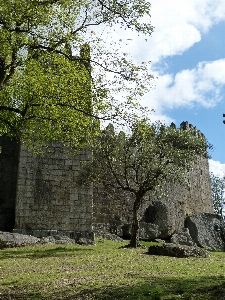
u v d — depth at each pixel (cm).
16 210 2219
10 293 943
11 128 1584
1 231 2094
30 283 1041
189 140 2277
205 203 4038
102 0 1319
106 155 2150
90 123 1483
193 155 2298
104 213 2714
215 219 3020
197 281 956
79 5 1347
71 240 2177
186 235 2695
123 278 1062
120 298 835
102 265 1345
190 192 3666
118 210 2792
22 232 2188
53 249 1838
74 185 2311
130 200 2877
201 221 2969
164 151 2134
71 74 1377
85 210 2297
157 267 1269
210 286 864
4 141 2630
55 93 1370
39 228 2219
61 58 1375
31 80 1335
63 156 2344
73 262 1421
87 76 1391
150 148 2142
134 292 866
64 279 1080
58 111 1420
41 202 2256
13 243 1931
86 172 2300
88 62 1406
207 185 4194
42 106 1412
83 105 1395
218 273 1136
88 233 2262
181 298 796
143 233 2670
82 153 2366
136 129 1409
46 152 2325
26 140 1858
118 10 1320
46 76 1342
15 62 1305
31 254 1659
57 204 2273
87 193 2327
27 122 1513
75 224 2267
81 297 869
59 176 2314
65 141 1596
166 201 3139
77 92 1384
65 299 862
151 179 2120
